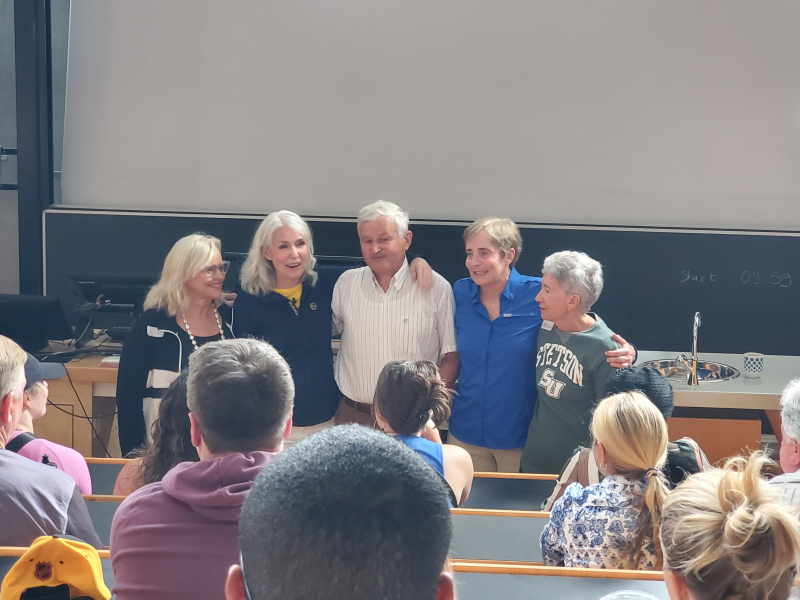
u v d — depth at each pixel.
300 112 4.73
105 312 3.70
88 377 3.50
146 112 4.76
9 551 1.37
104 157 4.82
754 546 0.87
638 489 1.56
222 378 1.23
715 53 4.53
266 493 0.61
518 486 2.36
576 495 1.60
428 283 2.91
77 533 1.49
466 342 2.89
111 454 3.96
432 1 4.61
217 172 4.80
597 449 1.63
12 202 5.01
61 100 4.91
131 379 2.77
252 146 4.77
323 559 0.56
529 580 1.34
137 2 4.66
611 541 1.54
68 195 4.88
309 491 0.59
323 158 4.77
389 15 4.64
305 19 4.65
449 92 4.68
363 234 2.87
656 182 4.67
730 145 4.61
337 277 3.04
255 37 4.68
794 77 4.52
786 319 4.69
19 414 1.68
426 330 2.95
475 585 1.33
